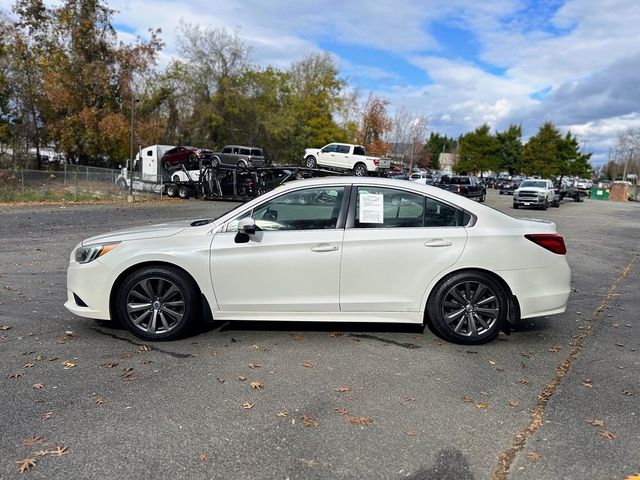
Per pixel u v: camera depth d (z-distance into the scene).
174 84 46.53
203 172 27.98
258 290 4.82
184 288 4.80
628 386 4.08
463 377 4.18
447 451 3.06
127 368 4.22
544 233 4.97
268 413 3.49
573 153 72.19
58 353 4.53
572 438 3.24
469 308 4.87
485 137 84.25
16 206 21.25
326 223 4.86
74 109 37.44
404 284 4.82
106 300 4.86
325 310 4.85
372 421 3.41
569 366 4.50
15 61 38.00
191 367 4.27
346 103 62.19
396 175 39.78
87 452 2.97
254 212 4.92
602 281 8.54
